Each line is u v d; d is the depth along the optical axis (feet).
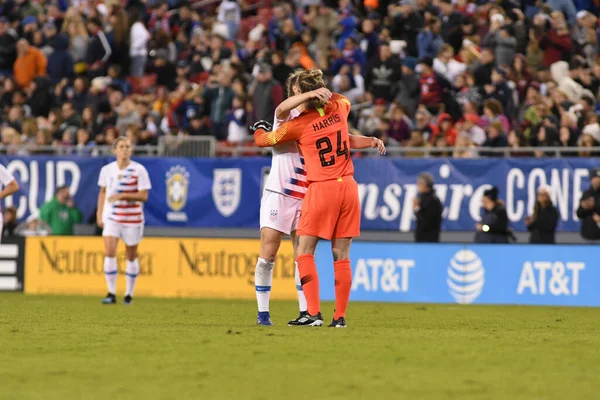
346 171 110.73
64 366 79.05
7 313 147.74
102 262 217.97
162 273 217.15
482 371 76.89
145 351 88.79
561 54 237.66
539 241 201.36
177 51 282.15
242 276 211.61
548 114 216.54
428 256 204.03
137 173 180.34
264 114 235.61
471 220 205.16
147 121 248.52
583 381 72.13
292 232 121.90
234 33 287.48
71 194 226.38
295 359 83.30
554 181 200.13
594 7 254.47
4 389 67.51
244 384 69.77
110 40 277.23
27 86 277.03
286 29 261.85
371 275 207.41
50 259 221.46
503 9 248.52
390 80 239.50
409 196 208.95
